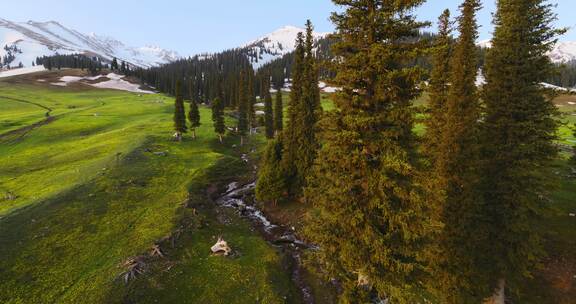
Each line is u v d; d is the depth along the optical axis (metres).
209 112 96.69
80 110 86.69
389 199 12.84
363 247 13.23
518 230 16.66
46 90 128.50
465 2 20.97
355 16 12.29
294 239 28.20
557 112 16.42
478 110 19.42
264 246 26.06
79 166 41.62
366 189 12.66
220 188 41.25
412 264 12.79
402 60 11.91
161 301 18.34
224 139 65.69
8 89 121.69
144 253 22.38
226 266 22.27
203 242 25.55
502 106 17.52
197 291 19.44
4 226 24.55
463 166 19.22
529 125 16.27
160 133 62.44
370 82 12.41
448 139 20.16
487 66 18.58
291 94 34.75
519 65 16.89
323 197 14.20
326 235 14.00
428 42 12.01
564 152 42.16
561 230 23.06
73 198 30.70
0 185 35.34
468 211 18.22
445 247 18.58
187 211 30.25
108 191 33.19
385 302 16.98
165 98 128.50
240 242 26.38
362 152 12.49
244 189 41.69
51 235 24.36
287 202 34.78
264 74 151.00
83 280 19.58
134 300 18.12
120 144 52.19
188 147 56.25
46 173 39.31
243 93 69.94
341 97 12.93
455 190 19.27
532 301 19.11
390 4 11.76
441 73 24.22
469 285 18.25
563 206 26.34
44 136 57.78
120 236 25.06
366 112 12.70
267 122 65.75
